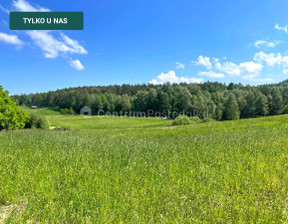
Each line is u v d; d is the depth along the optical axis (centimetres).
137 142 795
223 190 294
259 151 507
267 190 297
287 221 220
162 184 323
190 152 557
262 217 224
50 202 263
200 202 257
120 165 451
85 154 535
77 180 335
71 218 232
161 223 218
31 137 855
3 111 2016
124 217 232
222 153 501
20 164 412
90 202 264
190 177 351
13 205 258
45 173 365
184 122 2959
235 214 234
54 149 583
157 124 4912
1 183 315
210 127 1539
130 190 304
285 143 566
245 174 349
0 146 605
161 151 577
